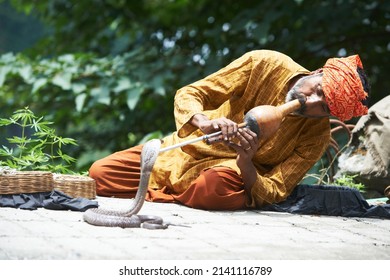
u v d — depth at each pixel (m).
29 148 8.26
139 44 16.73
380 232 6.81
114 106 15.15
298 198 7.73
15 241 5.27
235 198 7.41
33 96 14.47
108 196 8.09
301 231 6.59
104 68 13.52
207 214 7.20
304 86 7.09
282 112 6.89
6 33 35.53
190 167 7.76
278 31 14.85
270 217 7.27
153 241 5.62
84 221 6.26
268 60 7.45
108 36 17.80
